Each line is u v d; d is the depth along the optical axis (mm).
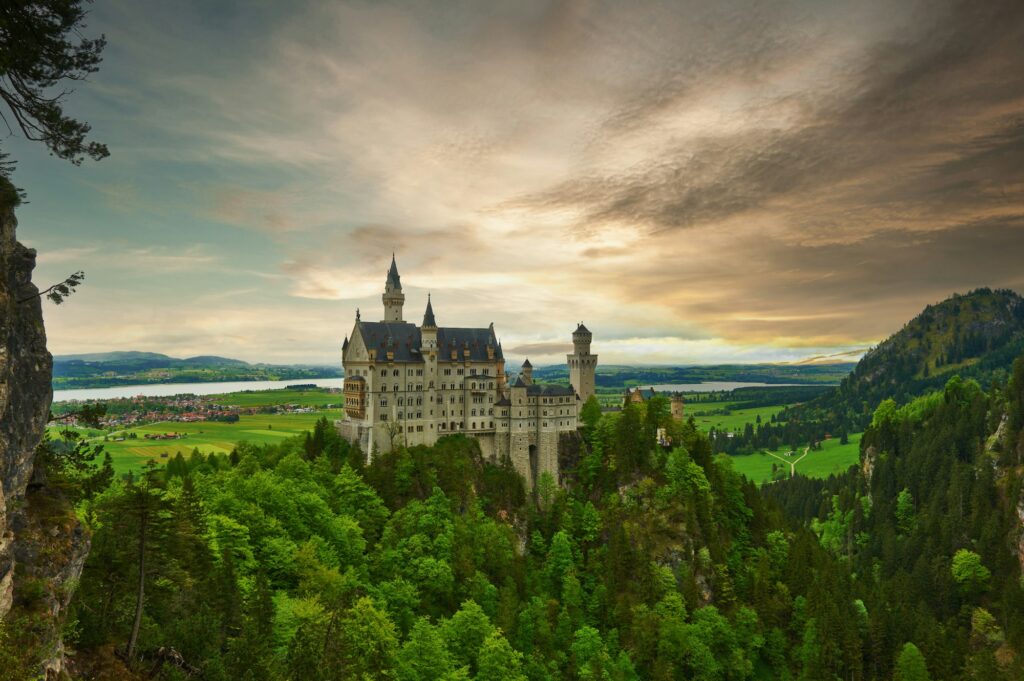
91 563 63688
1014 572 193875
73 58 50250
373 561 131500
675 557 163375
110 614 61812
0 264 44125
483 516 157375
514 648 120438
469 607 110375
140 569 62375
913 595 193250
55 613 44781
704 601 157625
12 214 47000
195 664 62094
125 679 55438
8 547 41750
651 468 183875
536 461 190000
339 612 73688
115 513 63312
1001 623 180750
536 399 191000
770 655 147500
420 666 91812
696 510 174250
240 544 103250
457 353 188625
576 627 135875
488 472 180625
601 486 183375
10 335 45875
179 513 82438
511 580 135750
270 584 101125
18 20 47531
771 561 177375
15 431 45938
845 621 148875
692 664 132500
